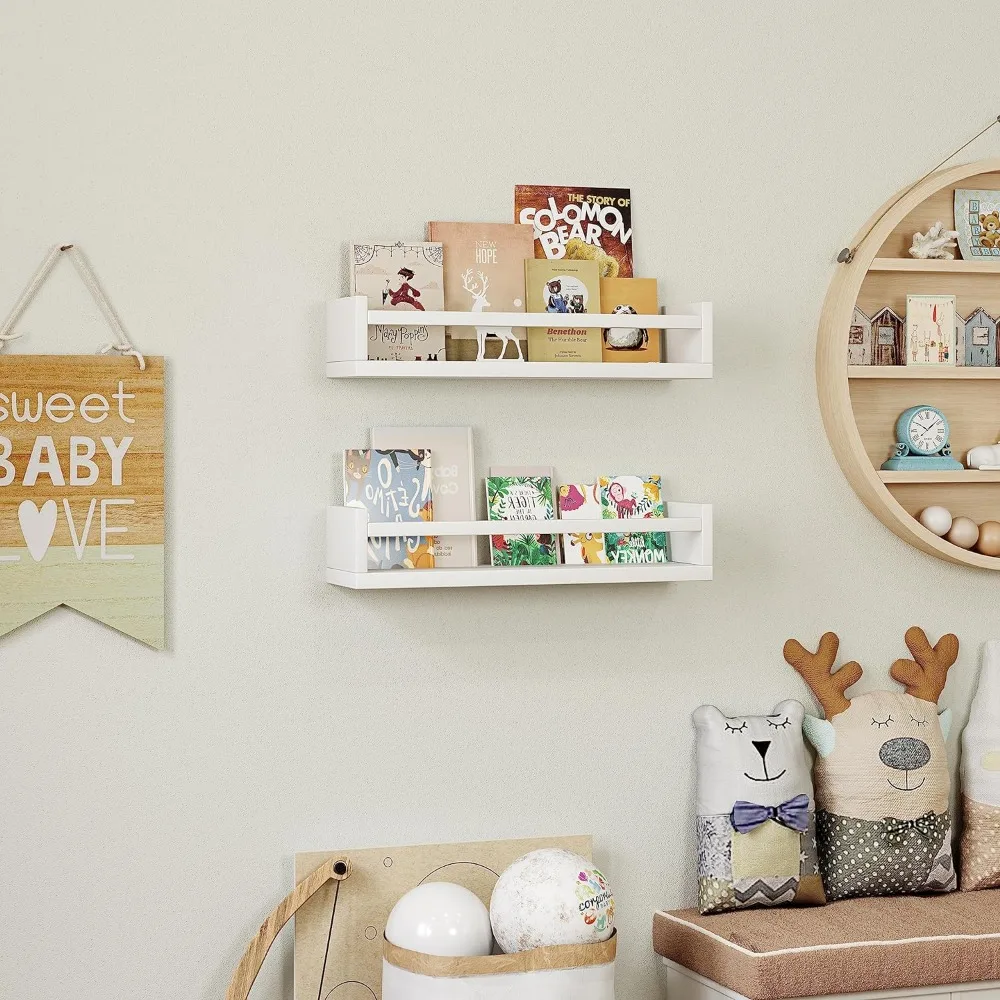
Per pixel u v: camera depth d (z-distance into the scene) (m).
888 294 2.54
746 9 2.45
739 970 2.09
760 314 2.46
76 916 2.12
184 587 2.17
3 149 2.09
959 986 2.16
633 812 2.38
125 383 2.12
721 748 2.35
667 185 2.40
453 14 2.29
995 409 2.62
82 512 2.11
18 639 2.10
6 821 2.10
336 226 2.24
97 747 2.13
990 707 2.53
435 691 2.29
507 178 2.32
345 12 2.24
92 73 2.12
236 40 2.19
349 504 2.20
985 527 2.53
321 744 2.23
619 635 2.38
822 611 2.50
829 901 2.39
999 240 2.59
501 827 2.32
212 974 2.18
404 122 2.27
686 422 2.42
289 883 2.21
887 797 2.39
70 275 2.12
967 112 2.58
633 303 2.33
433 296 2.22
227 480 2.19
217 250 2.18
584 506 2.34
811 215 2.48
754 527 2.46
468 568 2.20
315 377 2.23
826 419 2.48
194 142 2.17
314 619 2.23
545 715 2.34
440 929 2.00
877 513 2.50
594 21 2.36
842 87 2.50
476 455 2.31
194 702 2.18
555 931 1.97
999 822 2.47
